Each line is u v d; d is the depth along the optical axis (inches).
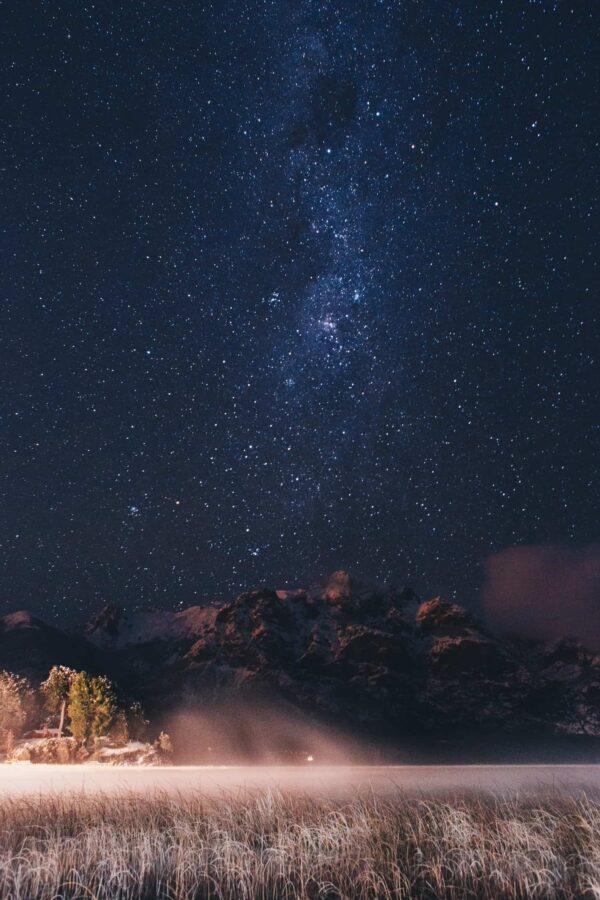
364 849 525.3
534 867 492.7
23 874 461.1
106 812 629.6
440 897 466.3
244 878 477.1
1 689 2694.4
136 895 458.0
